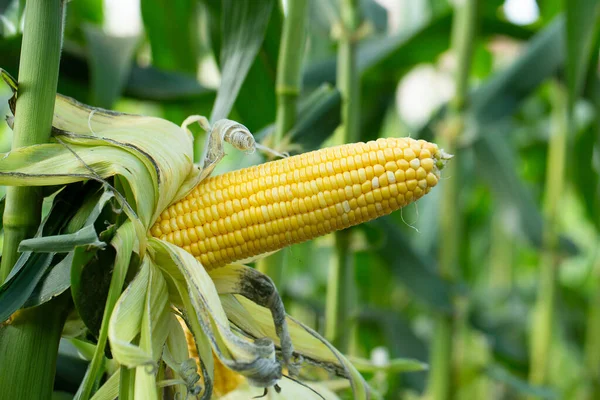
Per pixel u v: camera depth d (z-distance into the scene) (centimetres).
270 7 88
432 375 137
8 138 193
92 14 167
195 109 127
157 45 137
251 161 93
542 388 147
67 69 110
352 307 115
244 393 84
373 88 151
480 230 250
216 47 107
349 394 96
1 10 101
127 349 67
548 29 135
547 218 154
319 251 214
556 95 151
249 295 75
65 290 73
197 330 73
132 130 75
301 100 100
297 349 79
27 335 72
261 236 74
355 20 106
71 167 71
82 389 72
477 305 192
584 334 216
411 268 130
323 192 73
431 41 145
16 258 73
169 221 74
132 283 71
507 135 177
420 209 214
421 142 73
